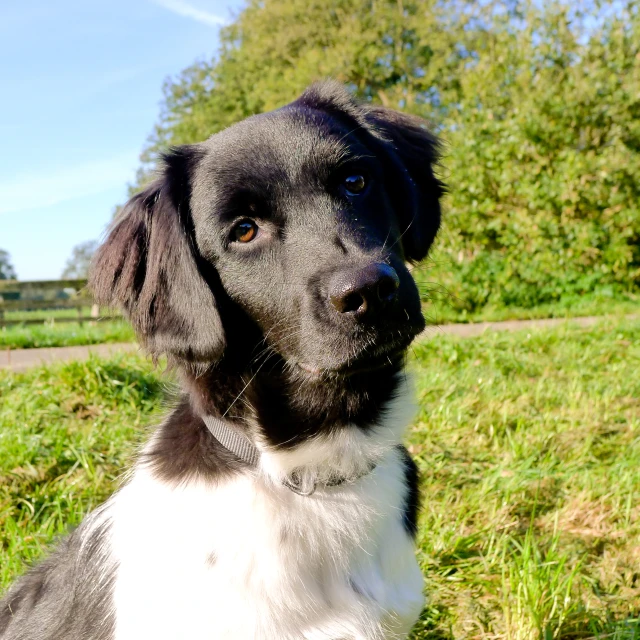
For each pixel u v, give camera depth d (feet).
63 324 7.23
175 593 1.14
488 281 7.61
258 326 1.32
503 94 8.82
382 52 15.37
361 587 1.27
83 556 1.32
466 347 4.37
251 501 1.23
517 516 2.12
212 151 1.37
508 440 2.69
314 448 1.30
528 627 1.52
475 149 8.27
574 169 7.73
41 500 2.14
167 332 1.31
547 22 8.84
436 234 1.73
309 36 16.05
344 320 1.16
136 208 1.43
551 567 1.77
